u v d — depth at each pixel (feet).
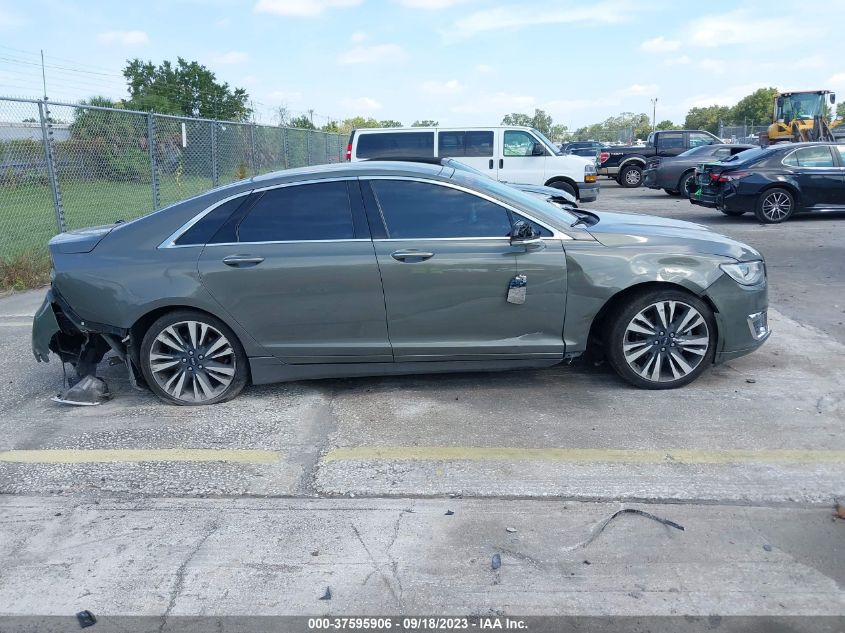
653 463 12.73
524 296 15.11
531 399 15.81
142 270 15.24
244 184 15.71
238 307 15.26
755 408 15.01
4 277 30.55
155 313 15.66
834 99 93.20
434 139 51.83
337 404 15.96
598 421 14.55
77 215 36.42
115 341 15.96
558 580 9.72
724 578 9.68
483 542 10.60
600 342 16.24
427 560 10.22
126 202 39.99
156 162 40.34
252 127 54.19
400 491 12.07
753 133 164.04
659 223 17.12
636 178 80.43
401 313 15.23
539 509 11.41
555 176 51.75
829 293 25.53
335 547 10.59
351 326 15.34
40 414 15.99
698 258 15.24
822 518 10.98
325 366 15.80
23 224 34.37
